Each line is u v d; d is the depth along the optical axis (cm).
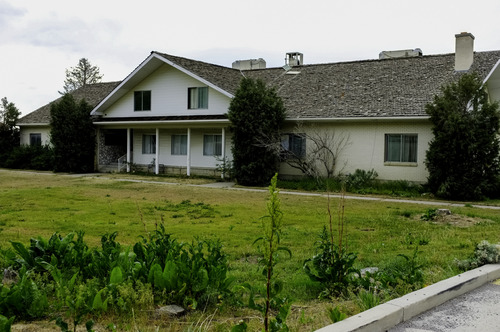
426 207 1683
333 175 2378
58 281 571
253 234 1128
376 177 2280
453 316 563
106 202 1728
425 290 614
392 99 2328
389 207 1681
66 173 3120
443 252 907
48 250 655
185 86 2856
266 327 462
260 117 2377
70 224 1226
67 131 3111
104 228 1182
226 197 1961
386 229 1216
